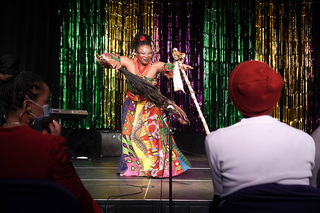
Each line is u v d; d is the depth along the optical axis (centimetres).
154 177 371
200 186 330
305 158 126
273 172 124
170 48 655
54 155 130
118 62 367
